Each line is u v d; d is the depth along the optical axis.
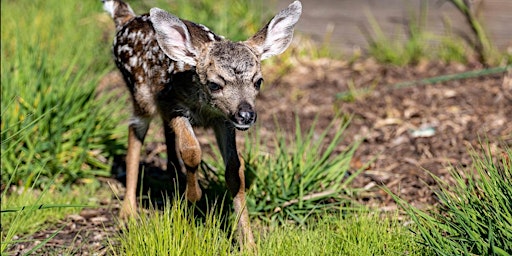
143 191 11.09
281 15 9.48
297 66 16.36
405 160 11.88
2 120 11.09
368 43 17.64
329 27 18.81
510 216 7.50
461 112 13.55
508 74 15.01
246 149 11.30
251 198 10.02
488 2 19.64
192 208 8.97
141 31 10.27
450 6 19.59
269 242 8.44
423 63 16.09
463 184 8.55
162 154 12.26
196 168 9.10
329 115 13.96
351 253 8.15
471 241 7.50
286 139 12.92
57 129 11.27
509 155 8.40
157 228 8.06
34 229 9.73
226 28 16.66
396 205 10.18
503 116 13.21
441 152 12.05
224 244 7.92
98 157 11.85
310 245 8.20
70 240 9.49
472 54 16.39
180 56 9.19
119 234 9.09
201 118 9.55
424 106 13.99
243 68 8.93
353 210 9.87
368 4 20.83
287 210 9.95
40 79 11.66
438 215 8.44
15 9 17.06
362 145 12.69
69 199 10.63
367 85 15.18
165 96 9.59
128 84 10.49
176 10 17.67
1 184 10.91
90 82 11.96
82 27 16.92
